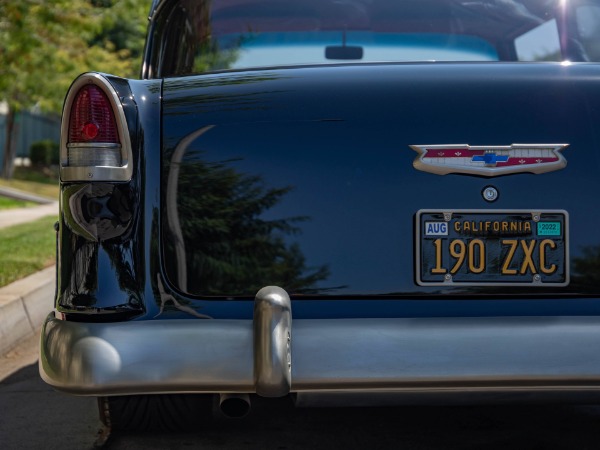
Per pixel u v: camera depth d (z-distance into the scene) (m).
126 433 4.03
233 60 4.14
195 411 3.80
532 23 4.16
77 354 2.84
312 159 3.02
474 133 3.02
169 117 3.05
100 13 16.80
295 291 3.00
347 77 3.09
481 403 2.93
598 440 3.94
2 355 6.14
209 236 3.01
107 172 2.96
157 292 2.99
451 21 4.15
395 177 3.02
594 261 3.02
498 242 3.01
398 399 2.89
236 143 3.03
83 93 3.00
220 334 2.86
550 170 3.02
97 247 2.98
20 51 16.08
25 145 41.91
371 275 3.00
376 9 4.09
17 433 4.32
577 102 3.05
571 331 2.88
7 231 12.54
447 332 2.86
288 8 4.06
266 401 4.58
